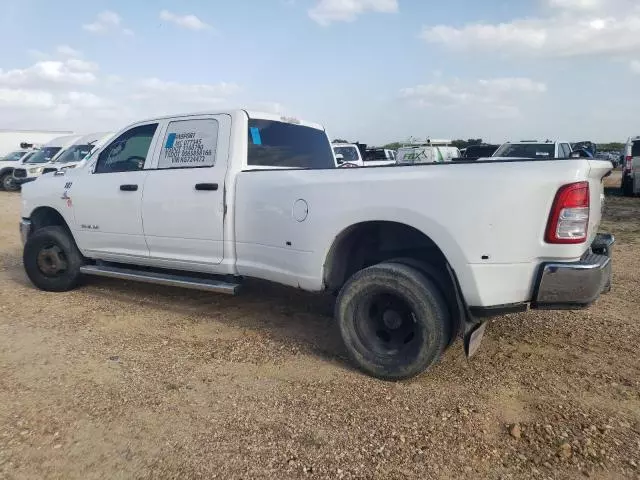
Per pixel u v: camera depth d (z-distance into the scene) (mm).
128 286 6285
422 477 2658
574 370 3895
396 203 3629
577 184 3182
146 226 5184
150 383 3674
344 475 2670
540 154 15023
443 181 3465
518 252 3305
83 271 5793
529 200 3246
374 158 24812
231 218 4641
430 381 3725
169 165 5148
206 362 4047
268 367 3963
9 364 3980
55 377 3758
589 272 3199
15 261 7930
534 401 3420
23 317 5113
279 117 5309
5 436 2996
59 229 5953
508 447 2908
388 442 2955
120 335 4629
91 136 18359
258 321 5023
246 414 3258
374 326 3832
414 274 3582
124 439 2984
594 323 4918
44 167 17672
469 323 3533
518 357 4137
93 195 5574
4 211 15039
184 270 5105
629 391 3555
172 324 4934
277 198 4289
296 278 4211
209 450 2879
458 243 3424
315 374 3844
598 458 2801
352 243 4199
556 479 2643
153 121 5375
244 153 4770
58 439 2977
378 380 3750
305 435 3025
